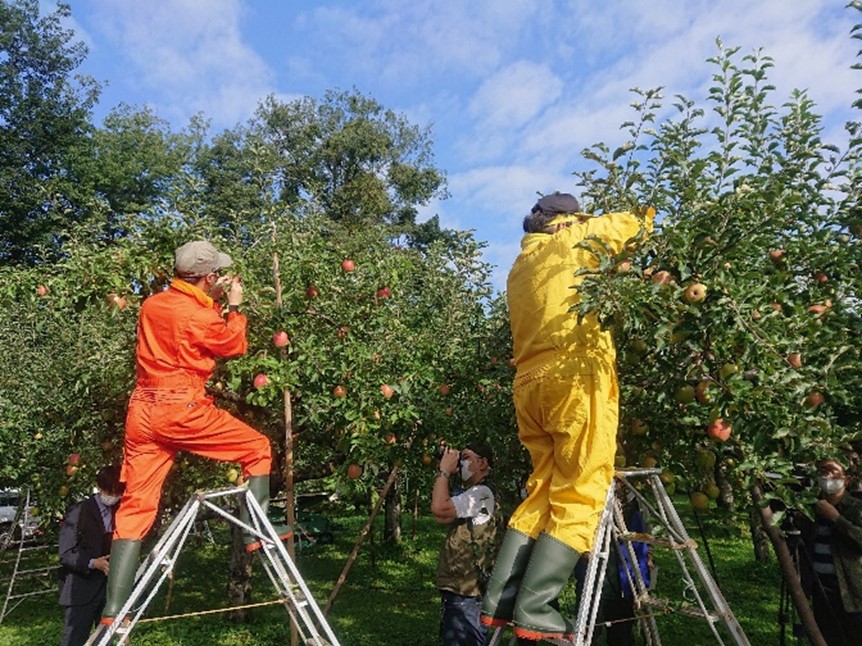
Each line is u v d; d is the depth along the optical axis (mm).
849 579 4621
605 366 3076
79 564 5332
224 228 6621
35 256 21438
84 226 6496
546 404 3076
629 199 4082
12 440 7703
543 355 3133
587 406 2992
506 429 5266
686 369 3625
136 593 3521
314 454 7535
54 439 7438
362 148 31766
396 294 6680
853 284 4168
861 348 3721
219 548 13359
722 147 4320
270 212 6422
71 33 23953
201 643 7285
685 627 7223
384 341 5977
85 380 6562
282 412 6438
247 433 3982
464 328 6777
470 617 4586
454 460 4914
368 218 30719
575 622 3008
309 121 32656
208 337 3875
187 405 3785
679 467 4305
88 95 24109
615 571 5164
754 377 3320
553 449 3186
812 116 4473
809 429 3266
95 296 5461
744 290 3375
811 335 3582
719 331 3338
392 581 10336
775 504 4520
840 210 4195
